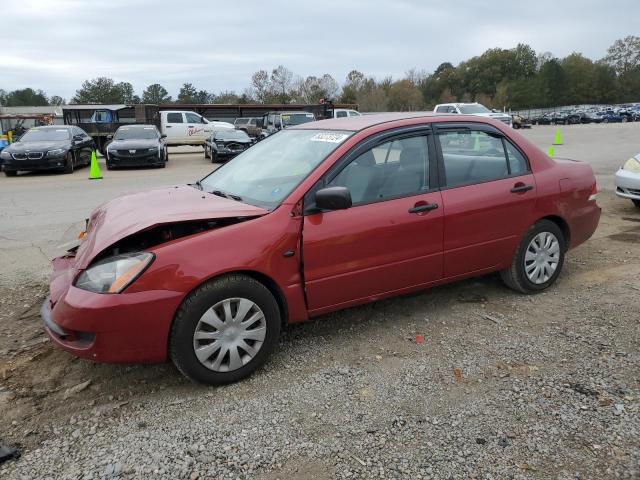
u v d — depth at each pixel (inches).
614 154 697.0
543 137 1143.6
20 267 229.9
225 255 126.8
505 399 122.0
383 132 152.9
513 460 102.0
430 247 156.8
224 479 99.0
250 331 132.4
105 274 121.6
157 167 739.4
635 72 4175.7
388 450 105.9
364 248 145.0
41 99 4416.8
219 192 159.0
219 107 1375.5
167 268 121.6
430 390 127.0
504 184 170.7
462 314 170.7
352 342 153.5
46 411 122.0
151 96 4188.0
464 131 167.8
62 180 579.5
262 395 127.1
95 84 3826.3
